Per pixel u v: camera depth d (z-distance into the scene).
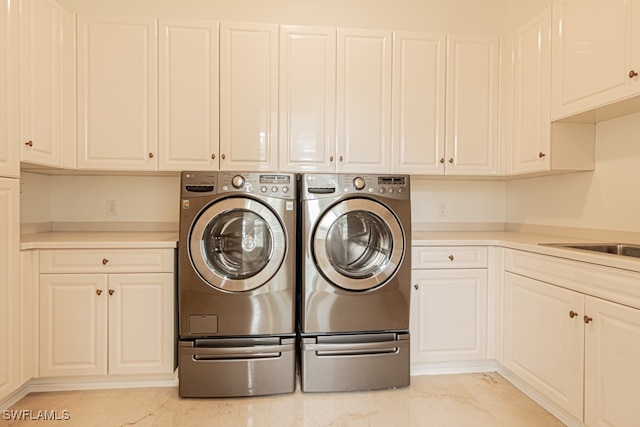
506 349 2.06
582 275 1.52
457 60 2.42
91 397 1.92
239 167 2.28
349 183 1.99
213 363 1.91
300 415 1.77
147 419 1.73
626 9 1.56
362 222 2.07
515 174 2.37
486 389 2.03
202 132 2.25
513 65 2.37
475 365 2.24
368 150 2.36
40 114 1.92
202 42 2.25
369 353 2.00
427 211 2.81
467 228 2.83
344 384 1.98
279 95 2.29
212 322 1.92
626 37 1.57
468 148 2.44
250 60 2.27
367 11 2.71
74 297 1.92
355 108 2.35
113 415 1.76
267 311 1.94
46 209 2.48
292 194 1.95
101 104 2.20
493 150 2.46
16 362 1.76
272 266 1.93
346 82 2.34
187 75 2.24
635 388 1.29
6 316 1.70
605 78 1.67
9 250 1.71
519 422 1.72
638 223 1.83
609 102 1.65
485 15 2.79
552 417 1.76
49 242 1.89
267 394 1.94
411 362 2.13
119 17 2.19
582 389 1.51
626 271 1.32
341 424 1.70
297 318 2.09
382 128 2.37
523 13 2.62
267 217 1.92
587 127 2.07
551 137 2.04
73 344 1.93
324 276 1.96
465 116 2.43
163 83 2.23
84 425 1.68
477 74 2.43
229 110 2.27
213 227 1.95
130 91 2.21
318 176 1.97
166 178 2.61
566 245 1.84
